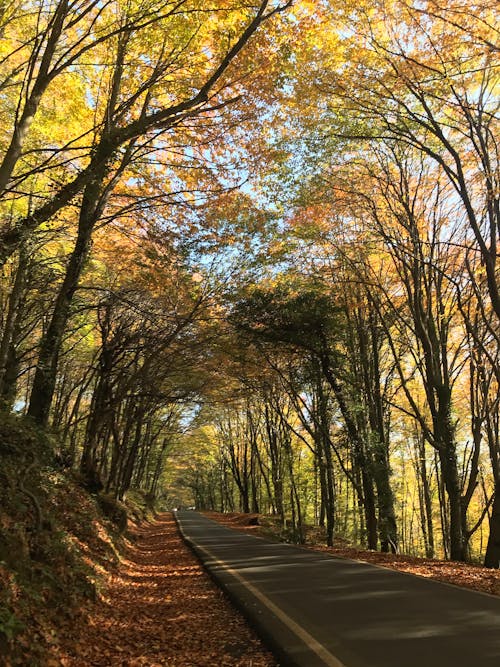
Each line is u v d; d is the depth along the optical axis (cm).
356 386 2145
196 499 10781
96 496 1655
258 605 786
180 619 772
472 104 1349
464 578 1070
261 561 1387
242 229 1683
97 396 1978
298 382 2447
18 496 780
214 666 536
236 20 1020
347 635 605
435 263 1805
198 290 1948
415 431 2969
